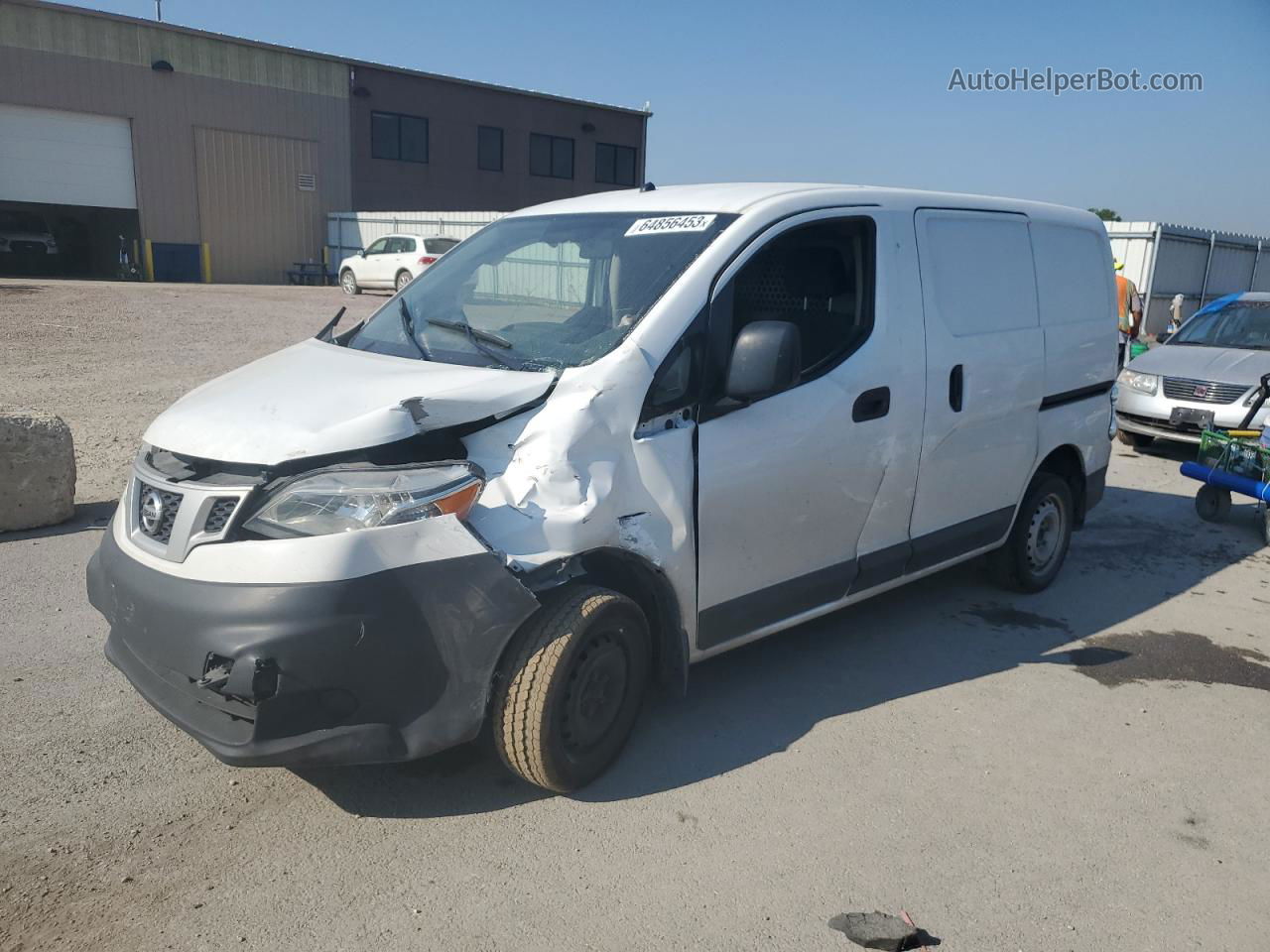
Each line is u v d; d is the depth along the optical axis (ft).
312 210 114.62
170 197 104.17
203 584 9.29
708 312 11.69
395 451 10.26
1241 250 85.56
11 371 38.14
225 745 9.38
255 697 9.00
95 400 33.45
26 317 53.36
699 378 11.61
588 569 11.37
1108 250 19.20
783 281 12.97
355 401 10.34
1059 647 16.19
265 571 9.14
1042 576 18.56
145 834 10.21
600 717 11.22
